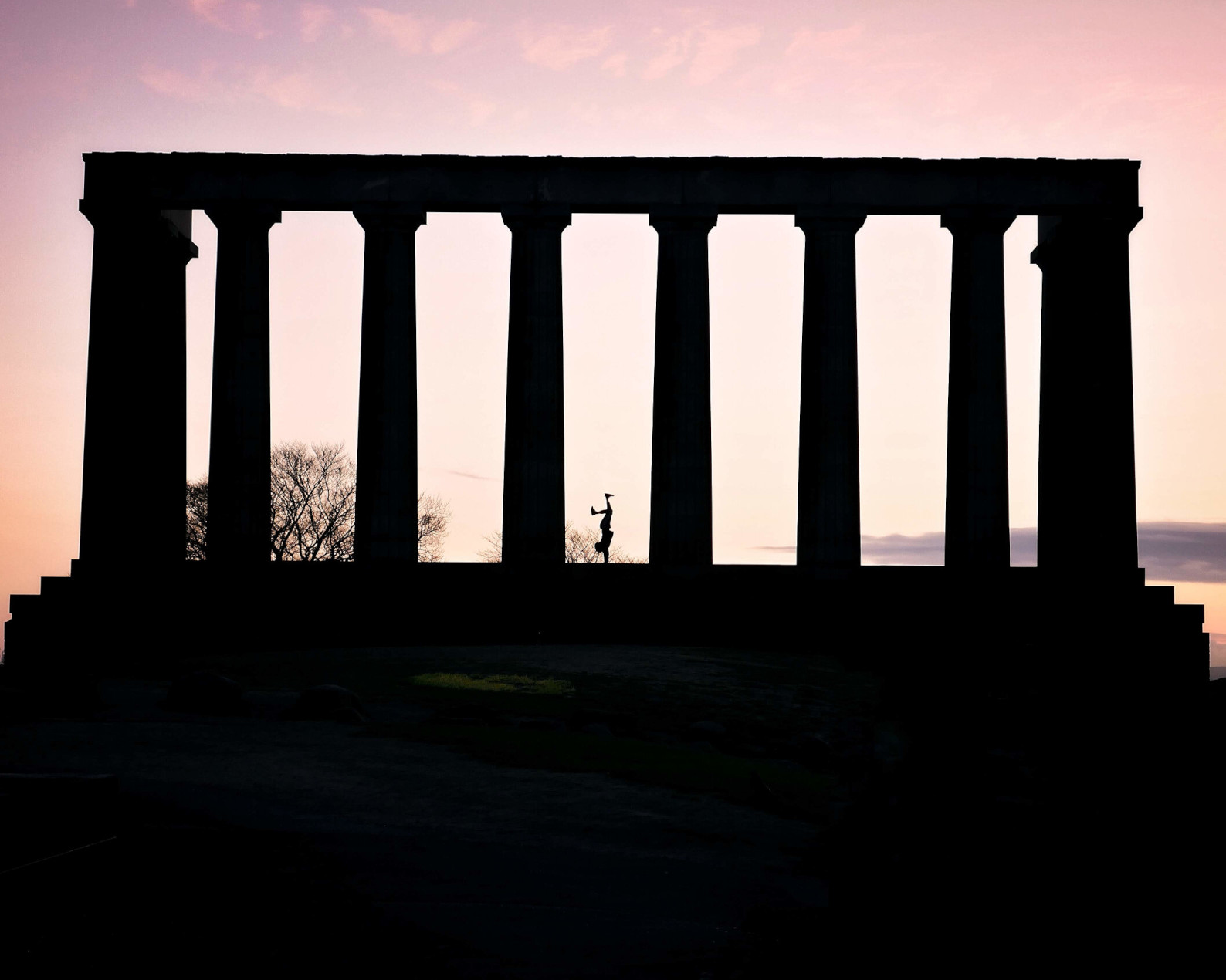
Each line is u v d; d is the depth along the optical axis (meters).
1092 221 59.94
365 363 58.84
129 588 54.94
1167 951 12.05
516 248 59.62
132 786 22.31
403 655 48.34
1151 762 16.09
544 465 58.28
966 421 58.53
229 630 55.09
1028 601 53.00
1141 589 52.41
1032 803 15.15
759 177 59.75
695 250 59.50
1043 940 12.65
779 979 12.83
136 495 58.41
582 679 42.19
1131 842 13.98
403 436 58.28
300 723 31.53
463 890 16.14
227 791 22.42
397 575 56.84
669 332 59.03
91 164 59.72
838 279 59.28
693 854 19.69
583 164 59.72
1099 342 59.34
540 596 56.41
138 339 59.09
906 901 13.80
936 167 59.88
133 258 59.25
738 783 25.77
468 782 24.52
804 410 59.03
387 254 59.41
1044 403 61.75
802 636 55.28
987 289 59.38
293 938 13.41
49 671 37.94
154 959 12.49
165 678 43.25
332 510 112.44
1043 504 61.31
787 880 18.03
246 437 58.22
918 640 49.53
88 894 14.73
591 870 18.17
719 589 56.22
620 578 57.09
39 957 12.41
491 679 41.69
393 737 29.41
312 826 19.89
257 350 58.81
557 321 59.22
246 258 59.31
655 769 26.81
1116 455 58.62
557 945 13.78
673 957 13.47
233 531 57.56
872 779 16.91
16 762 24.56
